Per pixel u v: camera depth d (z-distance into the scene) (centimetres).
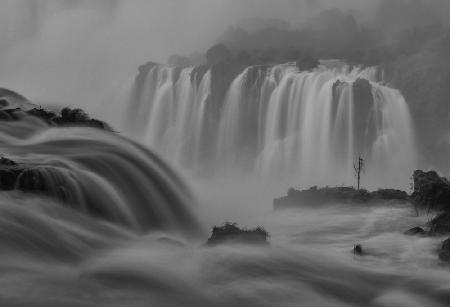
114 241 2245
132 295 1716
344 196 3522
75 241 2100
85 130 3597
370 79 8556
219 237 2378
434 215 3038
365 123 7562
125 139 3512
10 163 2466
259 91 8812
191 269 1997
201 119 9219
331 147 7706
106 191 2566
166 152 9462
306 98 8212
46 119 3691
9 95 4594
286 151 8038
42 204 2227
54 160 2706
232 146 8775
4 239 1869
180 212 3031
